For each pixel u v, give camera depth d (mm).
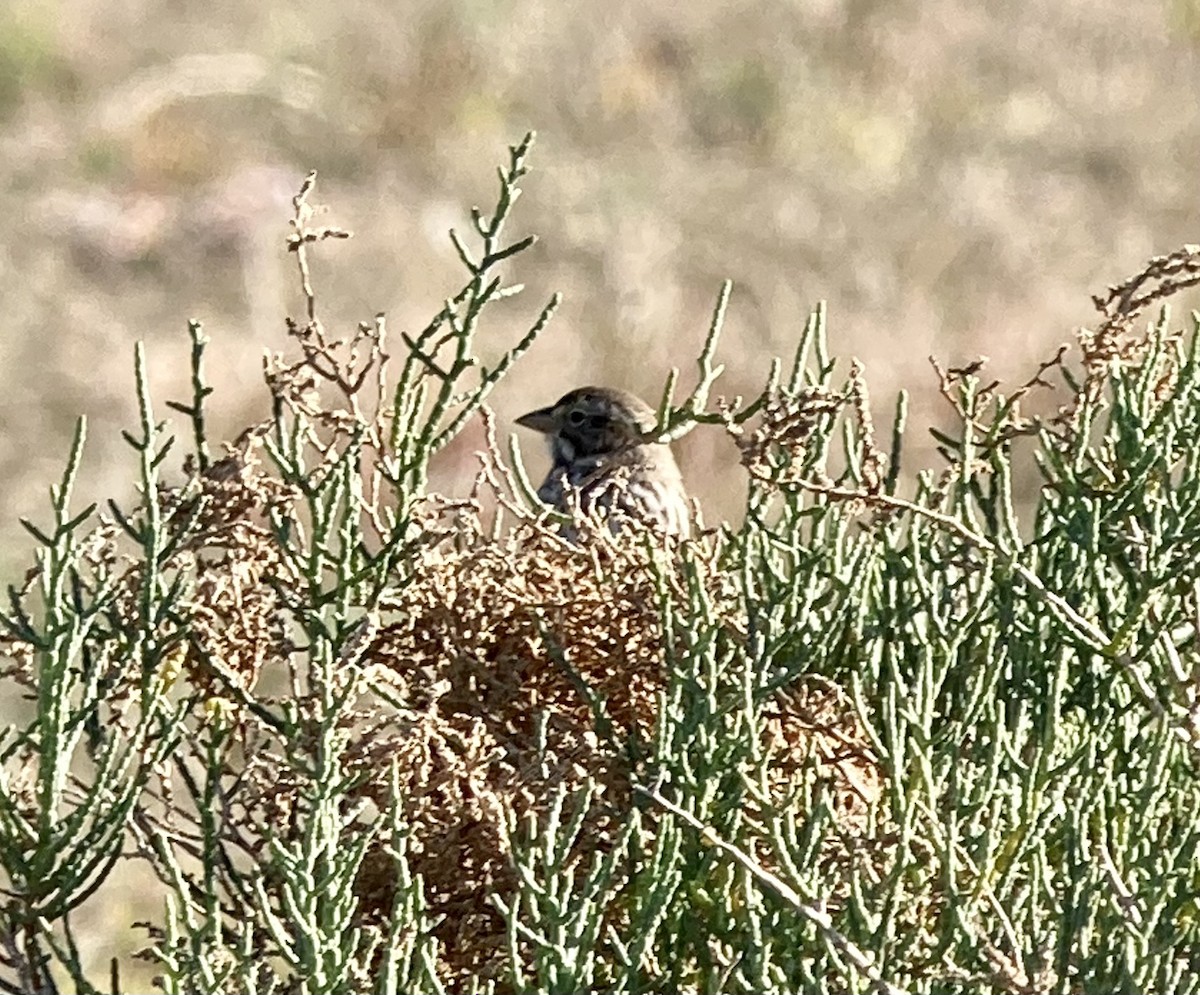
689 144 29406
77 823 6504
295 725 6676
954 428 19875
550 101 29891
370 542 11922
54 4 30438
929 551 7332
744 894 6336
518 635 7184
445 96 29297
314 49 30312
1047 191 27750
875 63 31672
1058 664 6656
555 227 25188
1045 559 7316
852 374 7207
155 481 6902
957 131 29844
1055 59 32156
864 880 6395
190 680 7137
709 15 32406
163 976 6367
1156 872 6395
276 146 27828
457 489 18031
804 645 6789
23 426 20125
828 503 7262
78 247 24172
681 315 22703
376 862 6758
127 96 28609
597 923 6016
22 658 7000
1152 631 6793
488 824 6578
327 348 7234
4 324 21984
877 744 6609
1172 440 7105
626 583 7125
